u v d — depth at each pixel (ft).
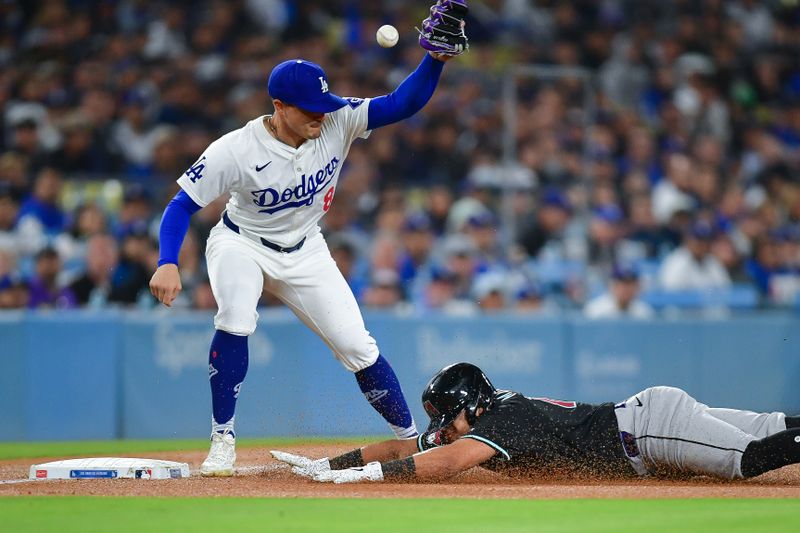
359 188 145.28
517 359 121.08
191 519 43.68
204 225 125.49
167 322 114.11
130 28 168.96
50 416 109.81
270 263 64.13
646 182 156.15
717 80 180.04
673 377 127.54
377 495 51.49
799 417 59.52
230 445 63.72
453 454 55.83
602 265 140.77
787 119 182.19
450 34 62.39
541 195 144.56
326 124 62.90
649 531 40.52
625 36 186.19
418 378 117.08
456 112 155.53
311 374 112.68
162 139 142.51
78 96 151.53
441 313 118.93
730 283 144.66
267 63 162.20
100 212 128.36
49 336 110.32
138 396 112.68
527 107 146.82
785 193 170.40
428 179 152.66
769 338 131.44
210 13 172.14
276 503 48.65
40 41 163.32
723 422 56.80
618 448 57.52
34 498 51.42
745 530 40.75
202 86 153.58
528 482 58.65
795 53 197.06
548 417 57.31
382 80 161.68
